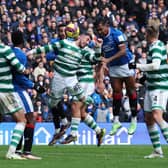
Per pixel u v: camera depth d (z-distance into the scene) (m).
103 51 32.34
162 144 41.97
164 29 54.97
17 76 27.47
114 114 34.09
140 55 51.75
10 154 27.14
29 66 46.62
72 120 34.62
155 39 28.11
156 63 27.52
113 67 33.03
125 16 57.06
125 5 57.78
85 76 35.22
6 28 50.53
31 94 44.22
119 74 32.97
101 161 26.86
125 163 26.16
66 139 34.81
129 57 32.88
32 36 50.34
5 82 26.45
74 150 33.59
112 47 32.00
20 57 27.33
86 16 54.16
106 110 45.12
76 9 54.62
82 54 33.12
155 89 28.19
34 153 30.94
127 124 43.66
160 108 28.17
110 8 55.88
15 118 26.94
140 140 43.78
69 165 25.12
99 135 35.31
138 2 57.75
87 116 34.97
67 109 42.19
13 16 51.94
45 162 26.14
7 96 26.52
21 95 27.66
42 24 51.69
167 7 59.16
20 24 50.91
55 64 33.28
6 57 26.17
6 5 53.53
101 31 31.95
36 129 42.00
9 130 41.53
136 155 30.66
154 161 27.08
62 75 33.16
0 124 41.41
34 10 52.59
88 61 35.25
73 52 32.81
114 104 33.88
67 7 54.09
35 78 46.12
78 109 34.50
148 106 28.70
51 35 51.16
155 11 57.59
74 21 51.69
